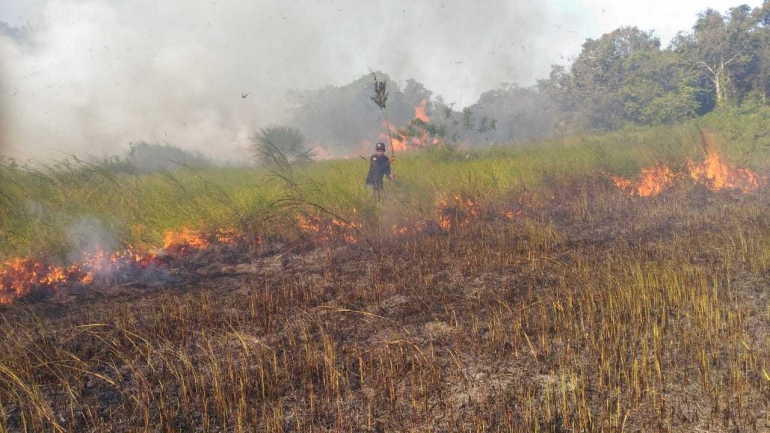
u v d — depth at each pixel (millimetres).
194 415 3557
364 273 6840
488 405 3553
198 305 5688
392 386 3707
